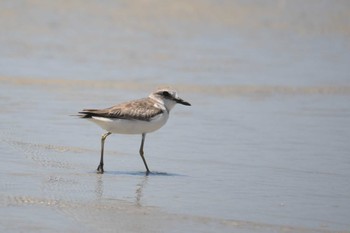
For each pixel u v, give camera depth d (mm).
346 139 16250
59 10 31312
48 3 32000
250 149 15312
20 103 18922
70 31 28641
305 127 17422
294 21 31250
